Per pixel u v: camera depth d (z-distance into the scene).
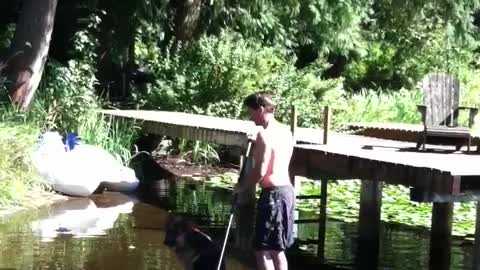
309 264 7.38
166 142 13.24
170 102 14.03
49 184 9.80
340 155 7.54
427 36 20.78
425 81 8.82
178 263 6.83
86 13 14.98
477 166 6.70
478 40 22.81
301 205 10.30
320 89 14.90
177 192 10.71
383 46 20.66
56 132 10.80
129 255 7.06
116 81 15.61
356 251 7.91
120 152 11.68
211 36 15.31
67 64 13.70
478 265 6.62
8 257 6.80
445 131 8.35
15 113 10.80
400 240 8.48
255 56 14.37
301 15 17.80
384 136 11.18
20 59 11.93
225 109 13.81
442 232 8.13
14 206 8.91
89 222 8.41
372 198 8.05
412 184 6.65
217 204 9.91
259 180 5.74
